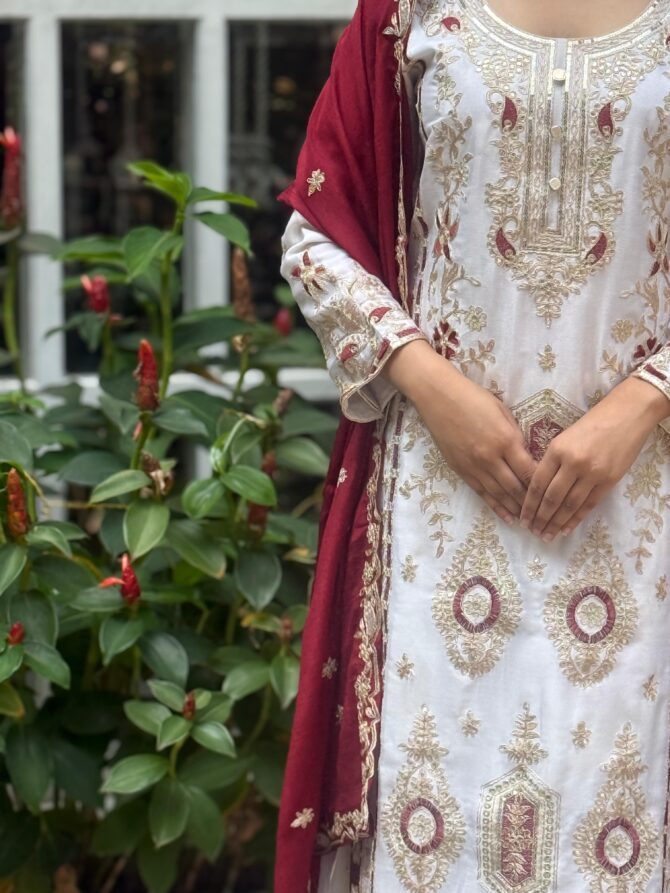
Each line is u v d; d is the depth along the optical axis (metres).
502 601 1.43
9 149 2.09
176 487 2.43
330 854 1.60
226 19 2.31
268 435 1.97
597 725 1.42
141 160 2.37
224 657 1.86
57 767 1.86
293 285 1.52
